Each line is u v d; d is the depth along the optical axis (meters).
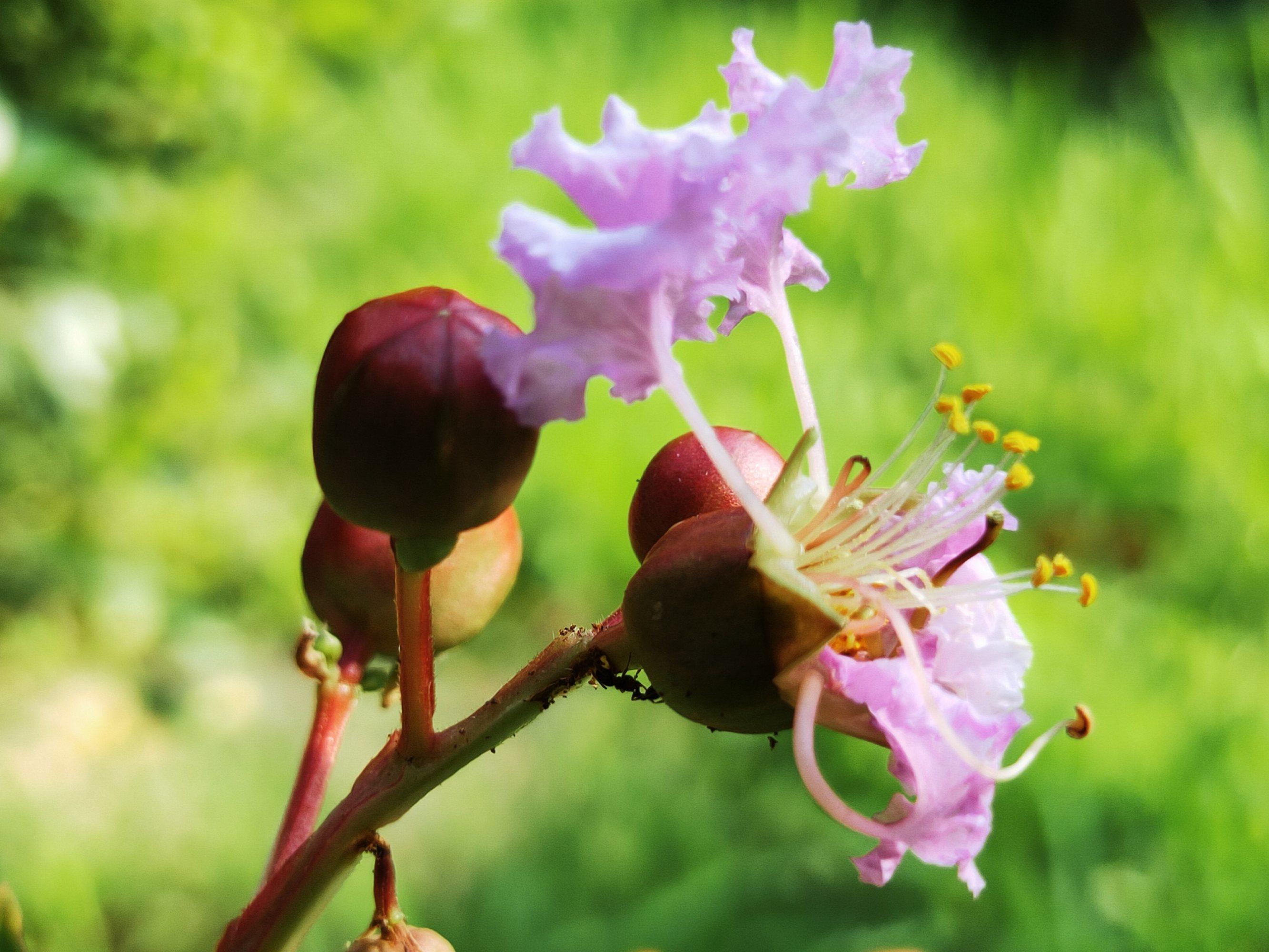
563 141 0.06
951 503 0.08
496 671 0.26
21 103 0.24
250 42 0.31
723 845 0.21
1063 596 0.27
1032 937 0.20
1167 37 0.50
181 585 0.27
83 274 0.25
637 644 0.07
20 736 0.23
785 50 0.47
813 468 0.08
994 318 0.36
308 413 0.31
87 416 0.24
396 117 0.40
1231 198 0.38
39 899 0.19
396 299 0.07
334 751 0.08
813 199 0.37
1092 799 0.21
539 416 0.07
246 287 0.32
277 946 0.07
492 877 0.21
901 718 0.07
